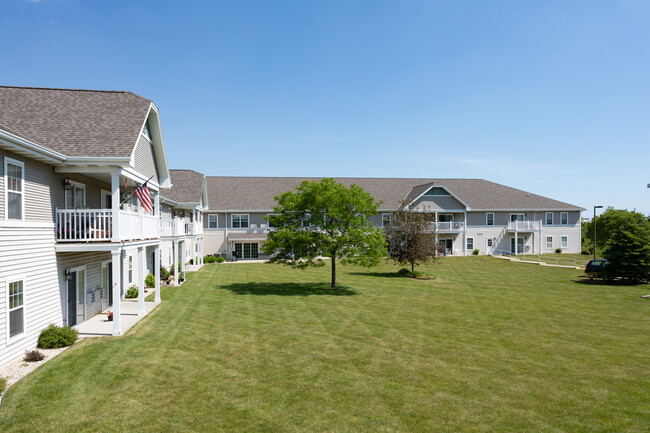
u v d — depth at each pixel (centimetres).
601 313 1886
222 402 890
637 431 784
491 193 5547
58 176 1408
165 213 3041
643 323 1688
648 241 2928
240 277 3127
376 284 2803
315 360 1176
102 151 1340
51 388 942
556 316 1811
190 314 1766
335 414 841
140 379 1009
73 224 1517
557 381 1034
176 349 1258
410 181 5744
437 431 777
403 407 877
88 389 942
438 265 4091
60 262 1415
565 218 5366
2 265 1085
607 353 1272
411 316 1778
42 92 1662
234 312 1819
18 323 1167
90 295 1677
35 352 1154
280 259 2581
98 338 1373
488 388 985
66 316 1456
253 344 1327
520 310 1938
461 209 5075
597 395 949
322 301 2122
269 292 2403
